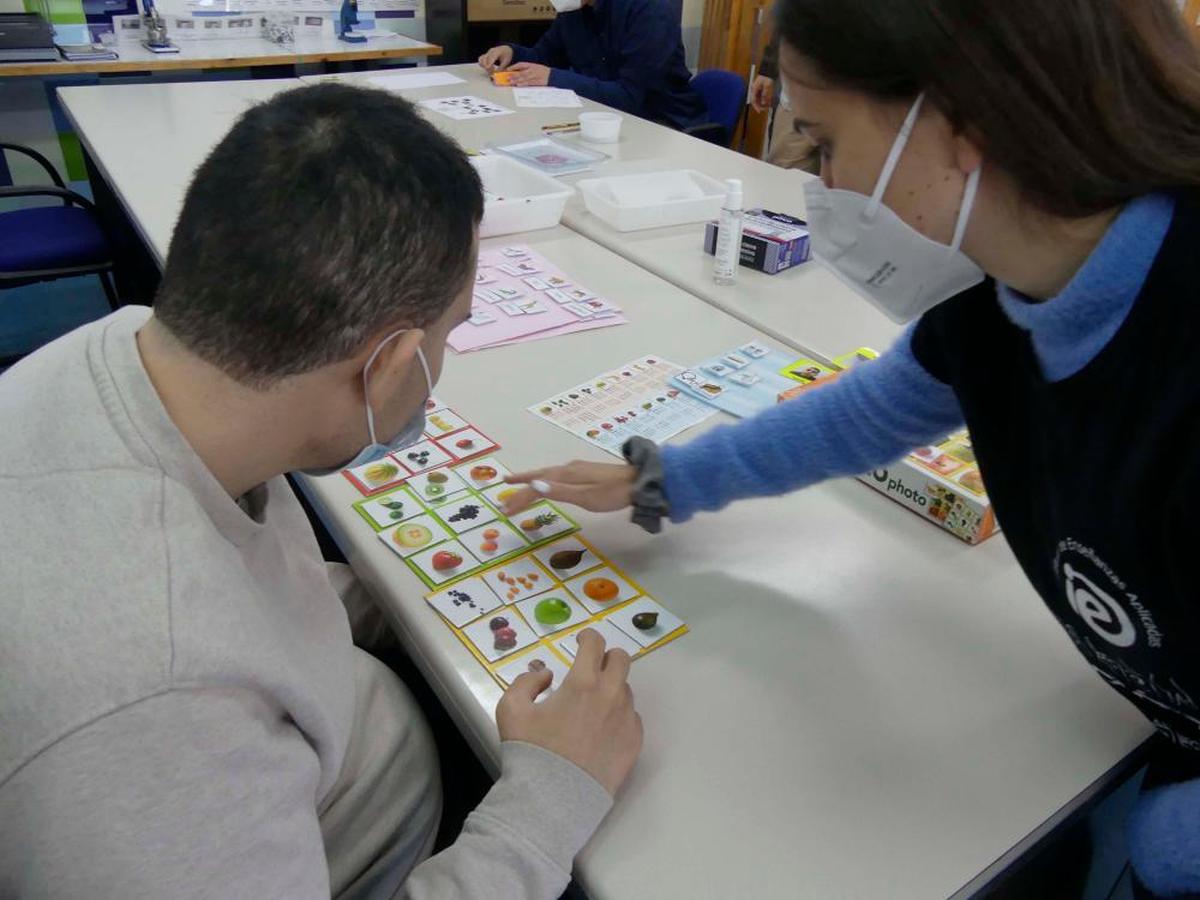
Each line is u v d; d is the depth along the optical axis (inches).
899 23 21.4
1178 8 21.5
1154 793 27.3
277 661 23.0
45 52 122.8
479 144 92.4
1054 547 28.6
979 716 31.3
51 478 22.1
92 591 20.5
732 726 30.4
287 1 152.1
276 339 22.5
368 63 155.8
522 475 39.6
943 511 40.4
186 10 143.9
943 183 24.1
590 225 75.3
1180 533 22.6
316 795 28.3
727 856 26.2
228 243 22.0
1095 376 23.6
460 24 162.6
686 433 46.2
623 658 30.6
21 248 92.0
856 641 34.3
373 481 41.1
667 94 130.4
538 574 36.4
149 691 19.8
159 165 80.0
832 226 29.0
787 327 58.7
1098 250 22.5
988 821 27.6
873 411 35.8
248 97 106.1
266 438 24.9
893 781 28.8
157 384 23.6
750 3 172.2
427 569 36.2
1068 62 20.2
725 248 63.5
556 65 140.9
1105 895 40.0
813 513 41.6
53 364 25.3
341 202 22.1
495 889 24.8
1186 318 21.4
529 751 27.0
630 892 25.2
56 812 19.3
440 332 26.8
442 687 32.0
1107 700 32.2
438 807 39.6
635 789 28.1
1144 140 20.6
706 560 38.2
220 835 20.8
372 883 36.0
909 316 31.0
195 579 21.5
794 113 26.0
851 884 25.6
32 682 19.6
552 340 55.6
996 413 29.6
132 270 107.7
